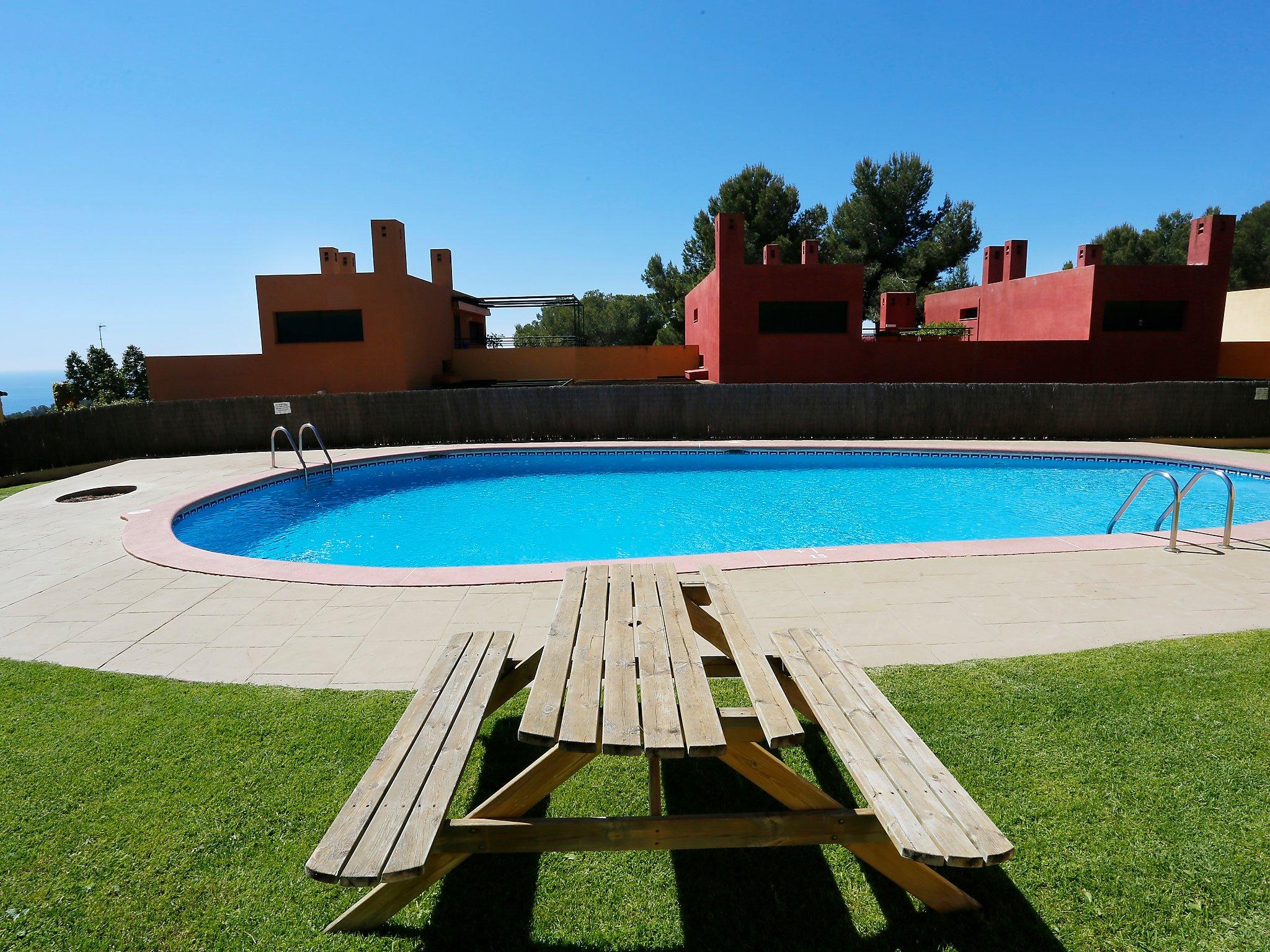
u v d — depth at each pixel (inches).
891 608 191.5
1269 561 231.9
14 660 169.3
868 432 620.4
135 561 257.1
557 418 634.8
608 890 93.1
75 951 83.6
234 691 148.1
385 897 85.1
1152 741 121.7
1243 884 90.1
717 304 781.9
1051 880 92.0
